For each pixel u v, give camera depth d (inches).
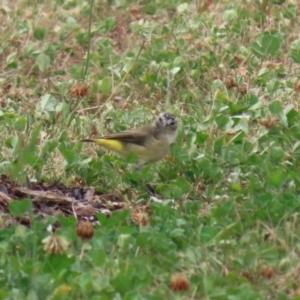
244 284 372.2
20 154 478.3
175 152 502.3
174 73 637.3
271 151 498.3
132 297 352.5
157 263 392.2
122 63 677.9
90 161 505.7
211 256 391.2
